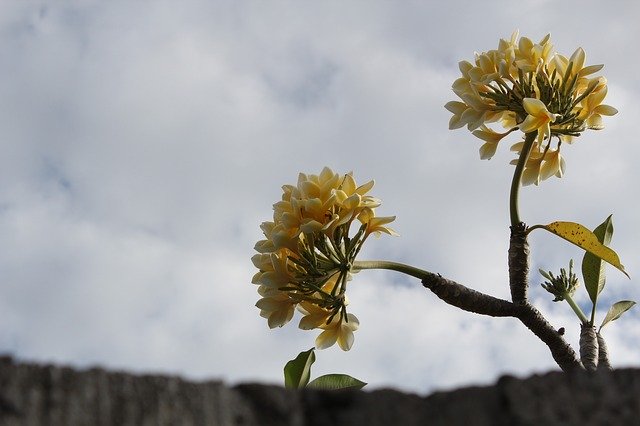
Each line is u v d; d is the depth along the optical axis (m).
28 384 1.31
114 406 1.34
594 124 2.24
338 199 2.12
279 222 2.13
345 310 2.13
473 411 1.45
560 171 2.28
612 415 1.43
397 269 2.12
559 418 1.43
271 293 2.12
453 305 2.10
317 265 2.11
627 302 2.21
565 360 2.11
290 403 1.44
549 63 2.21
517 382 1.47
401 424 1.44
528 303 2.11
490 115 2.24
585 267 2.20
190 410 1.38
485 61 2.22
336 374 2.07
